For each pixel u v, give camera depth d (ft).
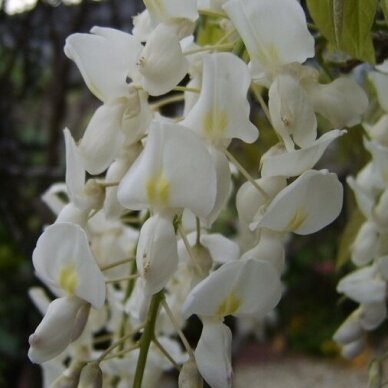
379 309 0.71
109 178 0.52
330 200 0.49
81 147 0.49
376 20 0.66
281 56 0.48
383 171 0.66
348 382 3.14
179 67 0.48
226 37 0.54
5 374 1.98
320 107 0.51
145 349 0.52
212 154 0.47
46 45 1.85
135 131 0.50
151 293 0.45
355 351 0.73
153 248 0.45
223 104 0.46
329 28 0.55
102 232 0.71
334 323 3.22
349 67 0.69
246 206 0.50
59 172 1.65
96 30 0.51
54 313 0.49
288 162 0.48
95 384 0.52
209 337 0.48
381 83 0.65
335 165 1.40
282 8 0.47
